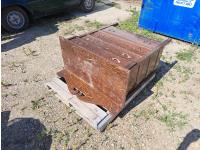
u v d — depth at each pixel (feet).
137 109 9.21
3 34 15.56
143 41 9.72
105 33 10.37
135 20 20.17
